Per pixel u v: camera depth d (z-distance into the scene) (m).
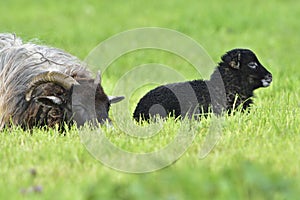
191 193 13.12
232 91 24.64
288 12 63.53
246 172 13.30
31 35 27.31
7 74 22.44
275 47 46.66
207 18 59.56
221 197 12.99
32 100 21.12
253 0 71.12
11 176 15.68
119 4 70.44
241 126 20.41
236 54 24.81
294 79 31.41
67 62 22.86
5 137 19.84
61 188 14.41
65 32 50.84
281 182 13.45
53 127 20.67
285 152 17.08
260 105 24.31
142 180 13.79
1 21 55.31
